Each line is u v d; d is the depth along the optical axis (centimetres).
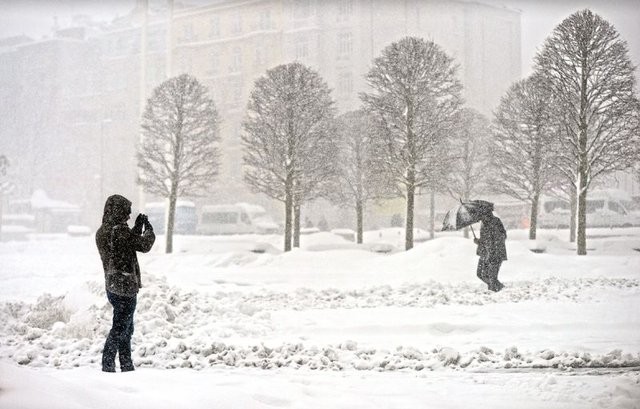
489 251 1870
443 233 5897
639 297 1738
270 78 4262
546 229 5431
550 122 3878
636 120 3588
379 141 4038
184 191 4534
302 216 7875
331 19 9206
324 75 9169
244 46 9606
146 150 4534
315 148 4203
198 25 10062
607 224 5025
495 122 4425
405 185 4144
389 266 2927
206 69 9888
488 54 9762
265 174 4222
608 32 3625
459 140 4975
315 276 2717
